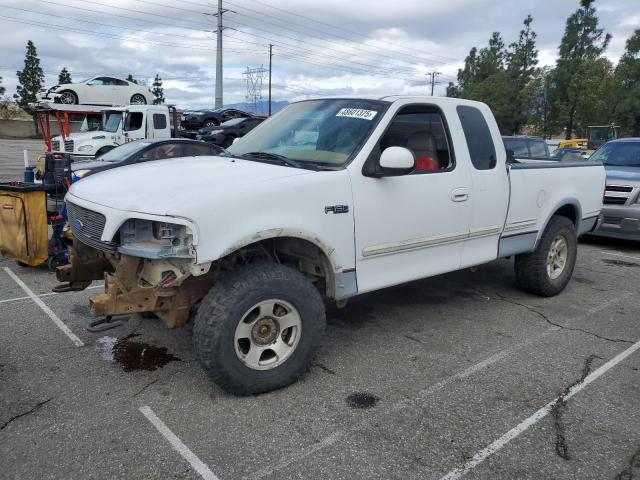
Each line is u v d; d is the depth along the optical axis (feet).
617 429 11.07
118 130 57.72
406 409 11.63
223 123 81.25
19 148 110.73
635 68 142.51
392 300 19.08
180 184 11.52
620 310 18.61
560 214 20.11
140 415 11.19
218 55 144.56
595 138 69.46
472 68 191.11
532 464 9.86
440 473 9.54
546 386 12.83
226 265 12.00
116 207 11.05
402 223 13.80
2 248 22.17
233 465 9.64
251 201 11.08
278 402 11.80
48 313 17.17
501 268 23.77
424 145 14.56
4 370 13.15
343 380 12.89
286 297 11.73
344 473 9.48
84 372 13.09
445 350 14.82
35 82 219.20
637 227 28.04
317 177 12.14
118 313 11.21
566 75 151.12
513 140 39.78
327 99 15.46
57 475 9.29
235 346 11.32
